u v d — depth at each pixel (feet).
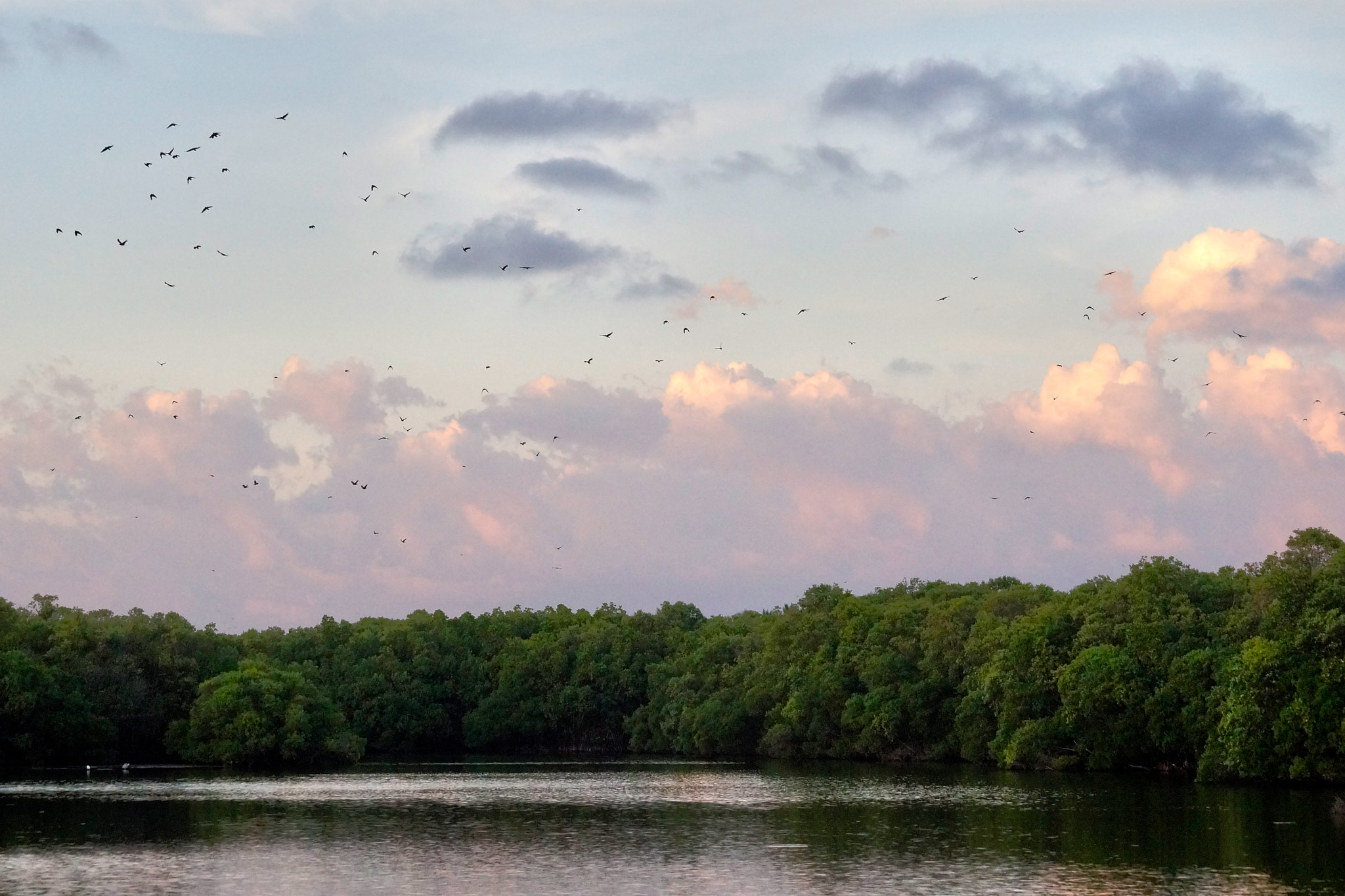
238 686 614.34
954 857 268.41
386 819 352.49
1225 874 241.96
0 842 302.66
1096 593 538.06
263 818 354.33
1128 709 469.57
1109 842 284.82
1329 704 376.89
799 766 606.14
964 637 600.39
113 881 247.50
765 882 241.96
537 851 284.41
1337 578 390.42
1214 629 462.60
